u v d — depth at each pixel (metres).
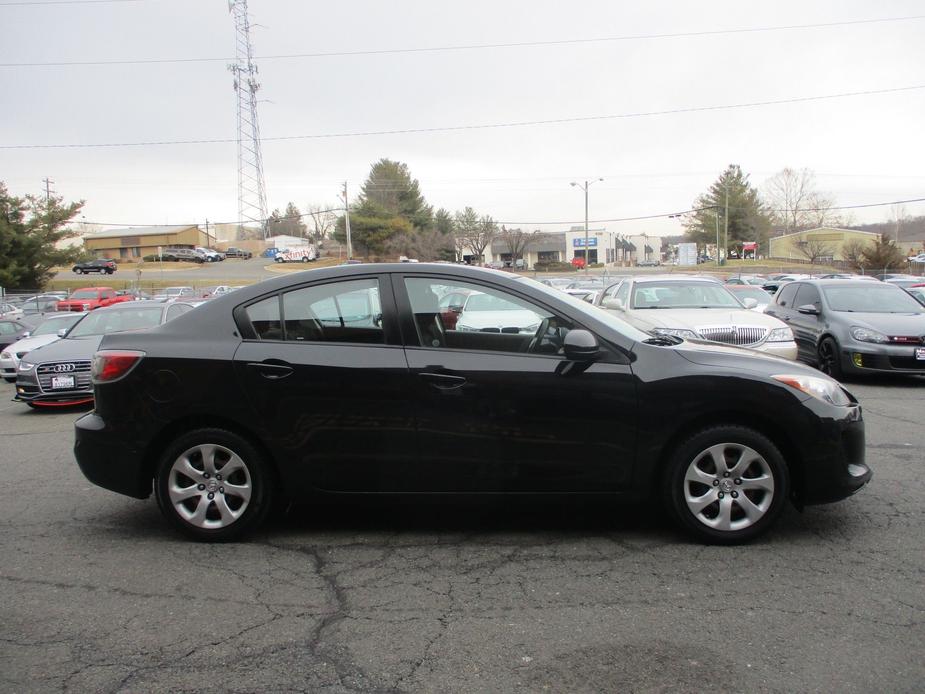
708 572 3.75
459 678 2.79
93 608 3.45
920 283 33.25
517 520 4.62
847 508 4.73
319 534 4.43
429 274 4.28
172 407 4.20
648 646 3.01
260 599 3.53
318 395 4.12
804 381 4.09
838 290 11.72
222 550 4.19
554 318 4.19
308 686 2.76
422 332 4.18
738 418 4.11
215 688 2.75
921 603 3.37
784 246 89.81
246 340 4.25
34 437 8.12
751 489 4.07
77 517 4.88
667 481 4.09
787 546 4.09
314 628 3.22
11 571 3.92
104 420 4.29
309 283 4.32
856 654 2.92
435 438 4.09
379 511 4.86
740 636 3.08
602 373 4.05
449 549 4.15
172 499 4.26
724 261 78.25
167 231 95.56
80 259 48.00
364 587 3.65
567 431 4.05
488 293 4.24
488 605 3.42
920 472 5.55
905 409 8.31
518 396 4.04
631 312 10.23
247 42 57.16
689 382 4.01
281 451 4.16
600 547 4.13
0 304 28.44
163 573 3.87
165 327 4.39
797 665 2.84
